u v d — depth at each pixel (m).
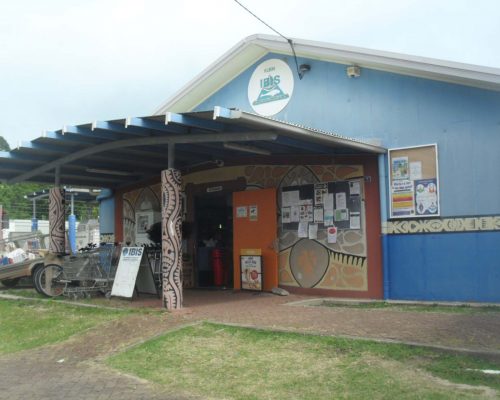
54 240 13.08
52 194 13.09
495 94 9.70
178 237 10.03
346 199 11.27
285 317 8.77
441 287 10.09
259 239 12.49
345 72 11.73
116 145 10.86
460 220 9.96
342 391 5.55
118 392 6.07
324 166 11.63
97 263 11.86
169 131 9.67
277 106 12.97
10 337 9.23
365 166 11.09
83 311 10.26
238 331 7.93
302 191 11.94
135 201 16.48
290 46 12.30
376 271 10.80
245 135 9.30
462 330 7.34
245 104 13.73
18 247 20.58
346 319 8.46
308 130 9.35
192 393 5.89
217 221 14.59
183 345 7.57
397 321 8.16
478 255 9.76
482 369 5.89
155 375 6.57
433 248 10.22
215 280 13.73
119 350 7.74
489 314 8.56
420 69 10.23
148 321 8.98
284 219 12.21
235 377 6.26
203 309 9.85
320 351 6.82
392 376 5.82
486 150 9.77
